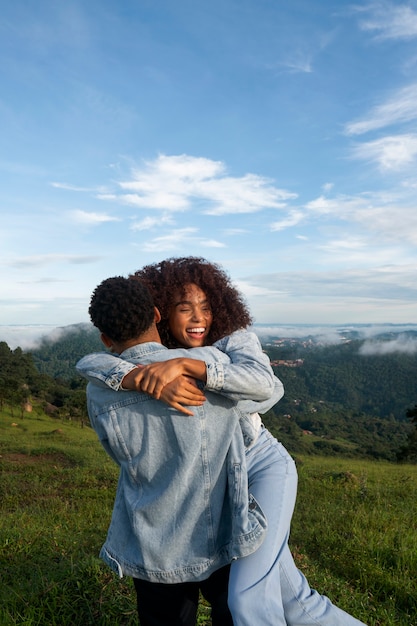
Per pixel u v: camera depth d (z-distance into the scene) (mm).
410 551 4727
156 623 1916
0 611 2900
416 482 11484
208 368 1741
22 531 5168
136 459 1804
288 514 1926
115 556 1854
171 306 2215
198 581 1796
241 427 1991
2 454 14859
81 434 29312
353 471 13836
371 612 3371
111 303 1840
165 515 1754
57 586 3184
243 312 2307
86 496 9008
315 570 4328
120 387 1777
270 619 1695
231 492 1793
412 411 35125
